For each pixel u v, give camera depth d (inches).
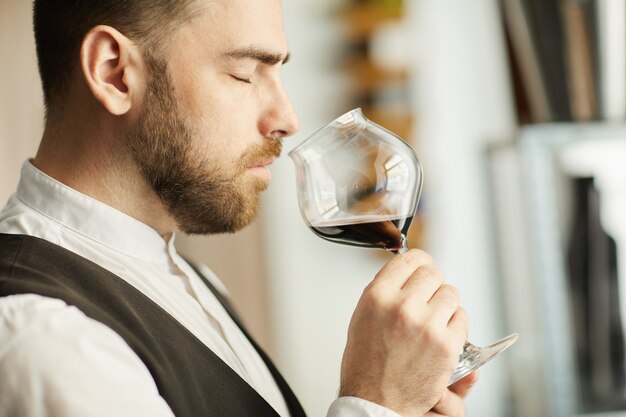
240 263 119.8
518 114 108.3
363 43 118.6
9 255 38.0
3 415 32.3
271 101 43.9
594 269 80.1
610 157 79.5
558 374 77.9
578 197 80.2
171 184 42.7
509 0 98.0
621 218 80.4
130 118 42.3
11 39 113.4
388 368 38.1
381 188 40.9
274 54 43.2
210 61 42.1
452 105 116.1
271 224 119.8
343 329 120.8
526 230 86.0
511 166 98.3
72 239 41.6
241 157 43.2
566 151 79.7
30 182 43.0
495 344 45.4
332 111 120.1
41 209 42.4
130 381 34.0
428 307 38.6
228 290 119.2
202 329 43.6
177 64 42.0
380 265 120.2
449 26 116.1
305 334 120.5
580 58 87.4
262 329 119.5
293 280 120.3
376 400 38.1
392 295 38.9
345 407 37.7
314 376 120.4
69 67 42.6
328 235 42.7
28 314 33.9
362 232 41.9
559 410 77.8
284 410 46.6
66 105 42.9
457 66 116.0
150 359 37.3
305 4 119.7
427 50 116.8
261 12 42.9
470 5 115.3
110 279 39.6
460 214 115.6
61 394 32.3
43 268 37.7
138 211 43.6
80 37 42.1
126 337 37.0
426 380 38.3
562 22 87.4
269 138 44.2
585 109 88.0
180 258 49.0
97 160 42.6
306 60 120.1
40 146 43.9
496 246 100.4
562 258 79.5
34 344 32.9
